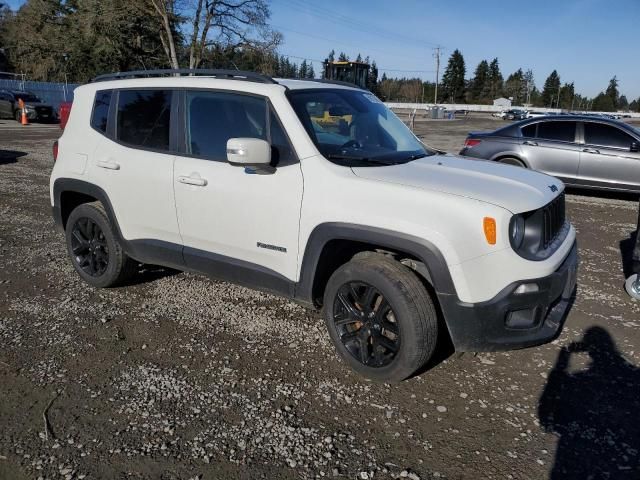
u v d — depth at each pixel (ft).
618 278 18.25
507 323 10.38
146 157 14.32
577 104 425.69
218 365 12.16
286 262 12.09
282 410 10.55
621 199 33.09
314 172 11.55
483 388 11.41
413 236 10.28
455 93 402.31
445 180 11.22
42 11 150.92
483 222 9.99
